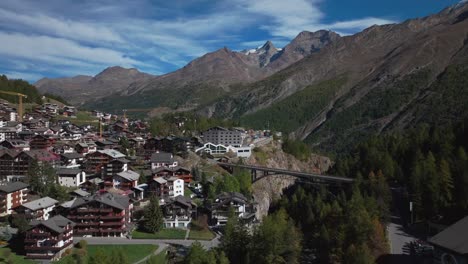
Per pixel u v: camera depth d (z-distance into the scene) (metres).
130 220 136.50
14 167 169.38
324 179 198.25
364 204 126.62
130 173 168.00
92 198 127.50
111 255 88.12
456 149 174.25
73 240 120.25
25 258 105.44
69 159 188.50
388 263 98.88
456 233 84.31
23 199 137.12
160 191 160.00
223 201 148.00
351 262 91.88
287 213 151.00
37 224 106.06
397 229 129.38
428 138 197.25
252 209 161.50
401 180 175.75
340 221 114.81
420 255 104.00
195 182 188.38
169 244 122.19
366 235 101.44
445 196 133.88
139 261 107.38
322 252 108.44
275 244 98.50
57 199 140.75
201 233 134.25
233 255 101.94
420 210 135.25
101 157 188.25
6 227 120.62
